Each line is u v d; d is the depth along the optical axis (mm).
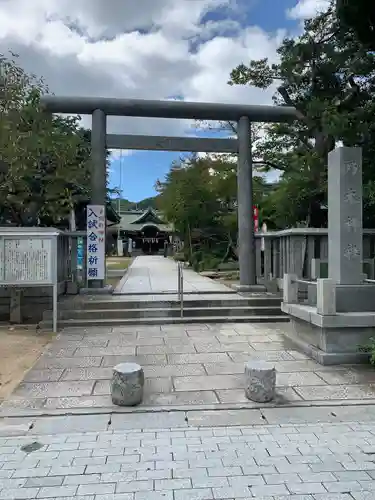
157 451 3562
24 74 7531
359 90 8547
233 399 4699
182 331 7879
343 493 2945
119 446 3654
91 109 10055
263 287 10516
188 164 22297
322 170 11078
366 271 8594
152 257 37000
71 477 3158
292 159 13625
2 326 8383
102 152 10125
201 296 9844
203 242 22016
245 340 7219
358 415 4320
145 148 10477
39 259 7844
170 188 23328
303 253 9688
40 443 3711
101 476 3172
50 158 9312
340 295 6301
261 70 11258
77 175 9656
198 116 10531
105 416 4285
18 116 7238
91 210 9961
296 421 4172
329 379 5324
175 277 14930
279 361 6055
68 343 7047
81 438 3807
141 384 4605
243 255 10742
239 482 3086
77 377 5402
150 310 8703
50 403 4586
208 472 3225
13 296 8633
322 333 6082
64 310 8656
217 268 18328
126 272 17438
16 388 5027
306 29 9102
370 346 5859
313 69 9273
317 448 3607
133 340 7223
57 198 10062
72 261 10367
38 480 3119
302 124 11281
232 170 20219
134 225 49438
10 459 3428
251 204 10805
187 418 4242
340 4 7059
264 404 4574
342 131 8055
